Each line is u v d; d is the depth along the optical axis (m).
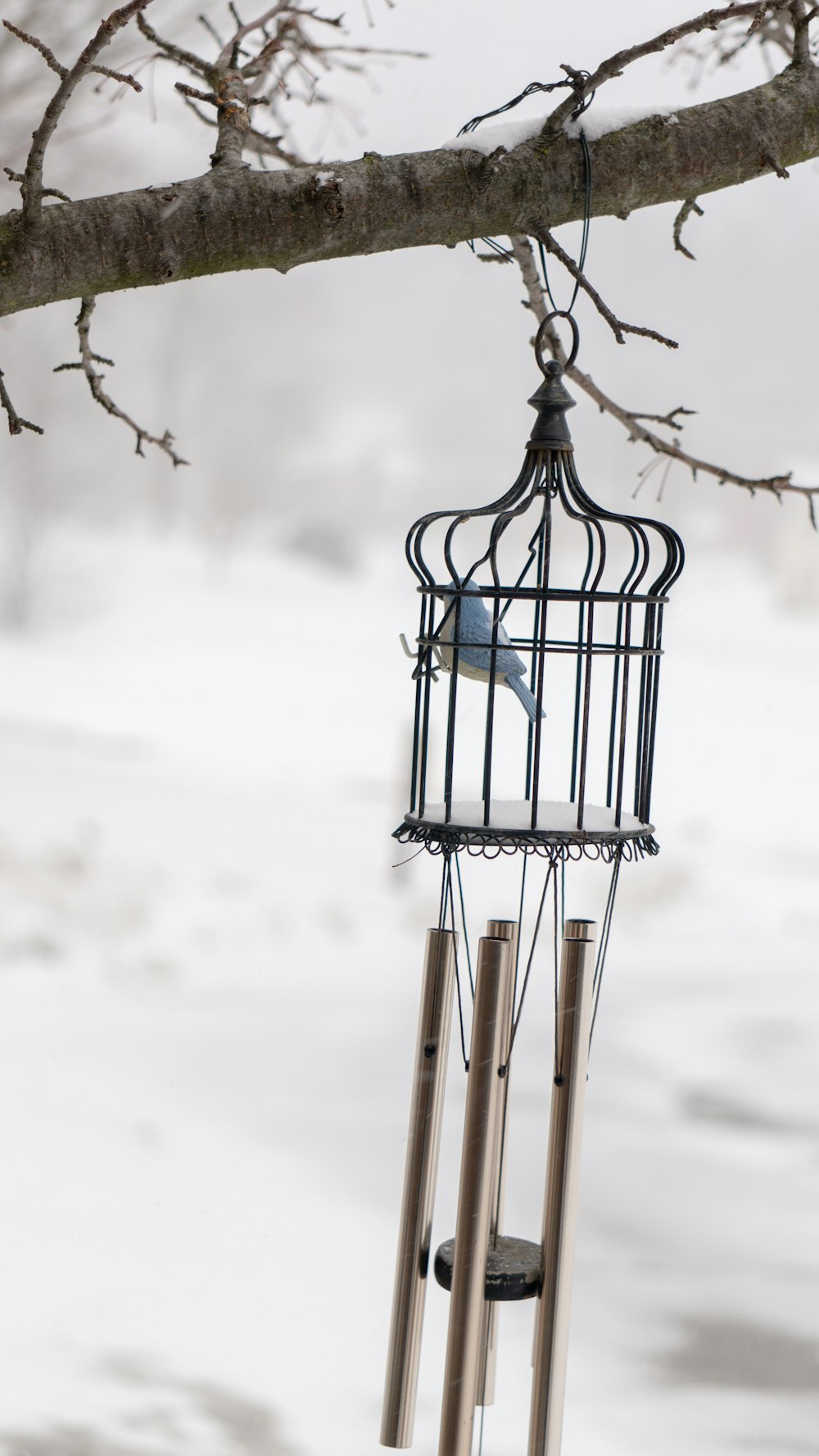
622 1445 3.23
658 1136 5.08
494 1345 2.30
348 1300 3.92
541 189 2.17
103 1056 5.73
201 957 7.27
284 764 14.05
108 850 9.55
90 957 7.15
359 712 18.08
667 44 2.10
